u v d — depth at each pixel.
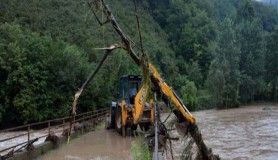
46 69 43.12
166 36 114.31
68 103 43.41
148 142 7.76
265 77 86.25
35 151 18.05
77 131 26.16
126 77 23.92
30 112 40.88
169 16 120.75
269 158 15.82
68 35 57.06
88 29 57.25
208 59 107.00
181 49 111.69
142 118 20.64
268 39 86.69
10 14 58.06
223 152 17.55
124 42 6.01
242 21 82.94
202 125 32.69
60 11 62.19
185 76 92.62
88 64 46.69
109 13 5.67
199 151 7.18
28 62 42.44
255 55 81.19
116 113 27.02
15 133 36.66
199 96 74.50
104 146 20.84
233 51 74.19
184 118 6.88
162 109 7.31
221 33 76.69
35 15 60.09
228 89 72.19
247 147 18.91
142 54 6.24
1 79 41.84
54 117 42.62
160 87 6.70
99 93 46.75
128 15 77.69
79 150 19.89
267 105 74.56
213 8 151.12
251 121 35.56
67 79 43.97
